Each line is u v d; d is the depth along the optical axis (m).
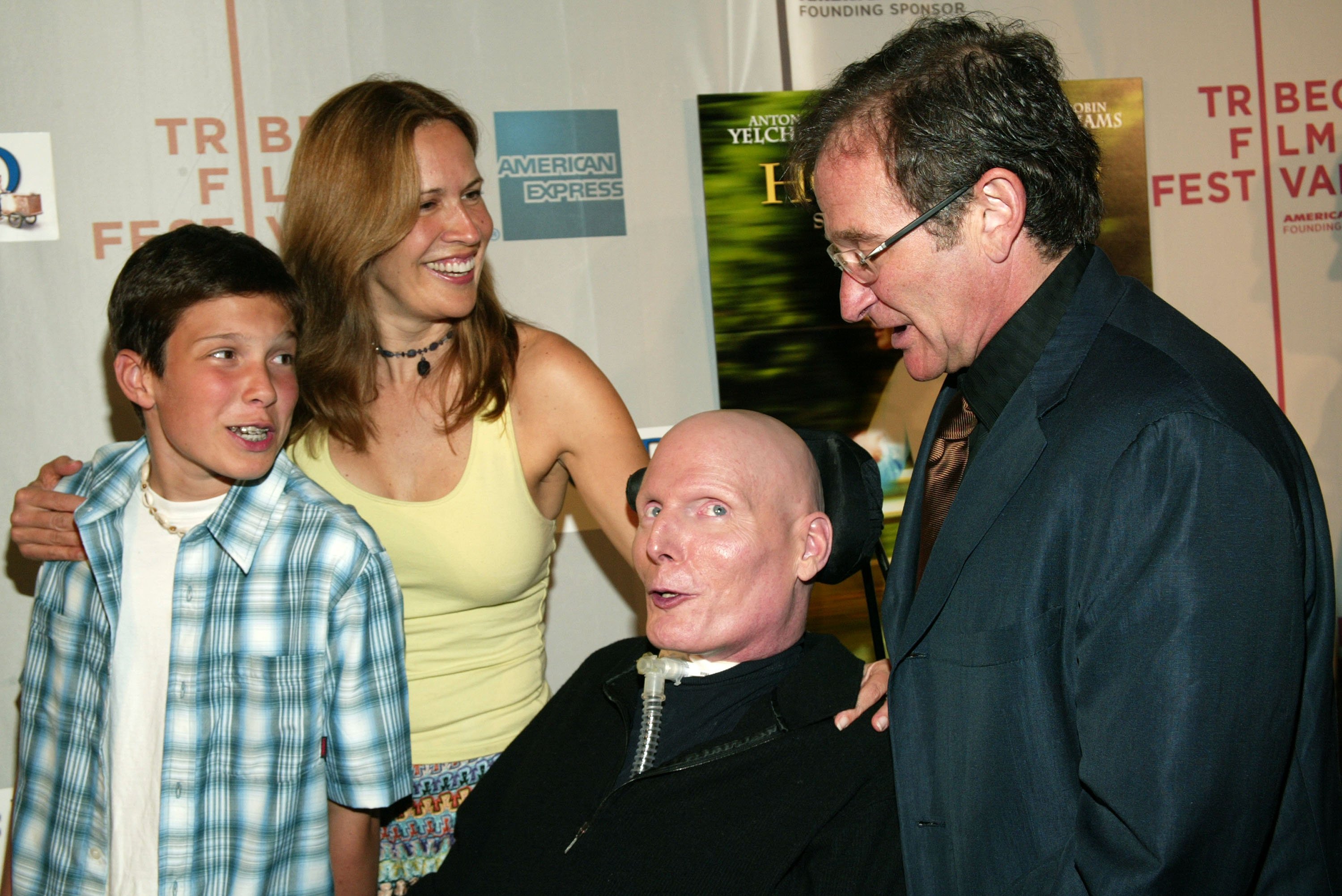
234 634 1.42
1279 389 2.84
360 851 1.52
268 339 1.37
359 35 2.42
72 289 2.33
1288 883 0.94
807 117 1.12
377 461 1.66
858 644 2.64
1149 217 2.75
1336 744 0.99
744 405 2.59
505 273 2.52
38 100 2.28
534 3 2.50
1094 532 0.90
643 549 1.31
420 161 1.52
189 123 2.36
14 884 1.44
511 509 1.66
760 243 2.59
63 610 1.46
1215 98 2.78
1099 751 0.88
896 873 1.14
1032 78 1.01
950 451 1.26
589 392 1.67
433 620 1.67
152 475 1.50
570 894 1.24
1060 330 1.02
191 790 1.37
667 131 2.58
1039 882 0.96
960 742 1.02
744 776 1.24
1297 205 2.83
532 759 1.45
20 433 2.31
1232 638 0.82
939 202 0.99
